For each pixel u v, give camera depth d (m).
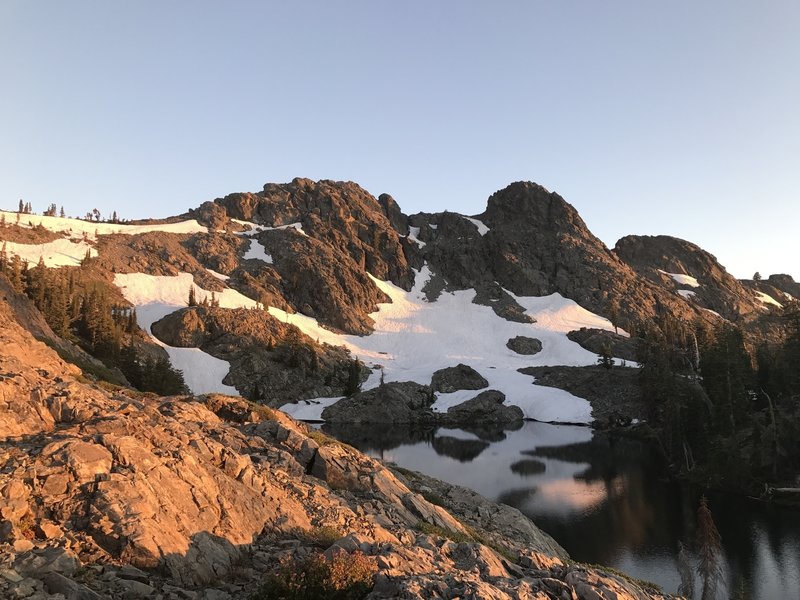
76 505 12.35
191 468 16.23
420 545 17.62
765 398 79.44
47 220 167.88
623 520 47.91
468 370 133.88
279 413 34.59
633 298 188.38
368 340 163.88
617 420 103.81
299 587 11.63
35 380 18.59
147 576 11.48
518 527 34.12
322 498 20.28
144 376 87.31
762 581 36.66
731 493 56.78
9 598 8.91
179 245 173.75
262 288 162.62
